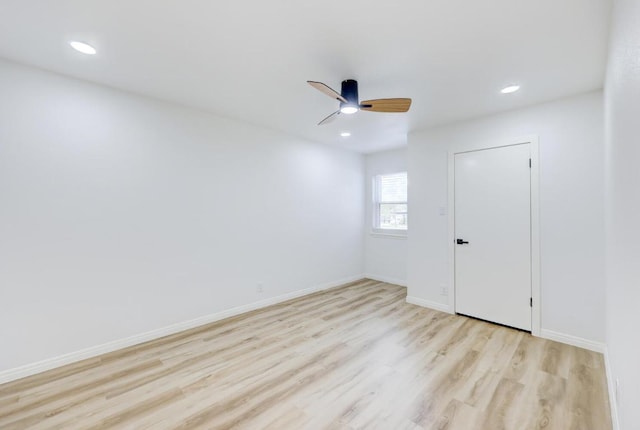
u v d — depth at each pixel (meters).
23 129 2.23
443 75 2.37
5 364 2.17
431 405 1.91
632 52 1.13
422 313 3.62
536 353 2.58
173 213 3.04
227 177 3.49
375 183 5.43
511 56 2.08
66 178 2.42
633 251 1.21
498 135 3.21
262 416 1.81
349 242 5.21
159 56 2.12
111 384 2.14
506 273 3.16
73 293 2.46
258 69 2.30
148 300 2.87
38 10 1.62
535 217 2.96
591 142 2.65
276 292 4.05
